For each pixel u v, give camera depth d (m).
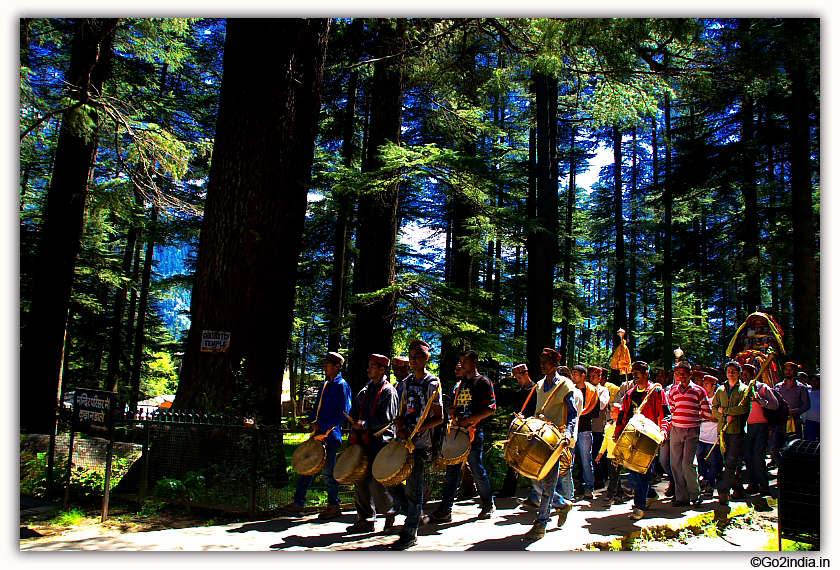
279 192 8.90
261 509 6.99
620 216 28.30
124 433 8.42
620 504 8.09
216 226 8.81
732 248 19.41
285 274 8.94
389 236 13.32
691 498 7.74
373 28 13.84
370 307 12.95
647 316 35.34
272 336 8.70
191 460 7.44
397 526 6.67
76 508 7.18
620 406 8.29
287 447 13.45
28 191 21.89
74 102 10.02
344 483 6.23
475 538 6.11
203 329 8.57
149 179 11.73
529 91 19.48
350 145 16.77
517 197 22.03
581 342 41.34
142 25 14.27
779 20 10.43
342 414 7.02
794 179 15.34
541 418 6.29
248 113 8.91
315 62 9.47
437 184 14.27
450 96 15.90
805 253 14.84
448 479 6.88
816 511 5.50
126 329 22.64
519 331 27.25
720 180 20.03
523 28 11.95
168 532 6.25
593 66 11.97
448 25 12.70
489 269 28.22
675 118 28.55
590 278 40.66
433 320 13.42
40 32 15.09
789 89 15.62
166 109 20.91
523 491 9.04
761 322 10.54
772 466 11.88
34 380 12.27
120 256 25.66
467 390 6.88
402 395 6.23
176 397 8.49
